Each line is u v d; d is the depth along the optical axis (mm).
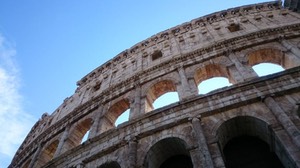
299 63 27281
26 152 42469
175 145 24484
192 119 24031
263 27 36875
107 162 25250
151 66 37844
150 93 33812
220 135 23172
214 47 33875
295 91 23109
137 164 22969
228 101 24375
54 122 44875
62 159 29062
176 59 34844
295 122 20516
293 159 17922
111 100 35875
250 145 23344
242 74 28312
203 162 19844
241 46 32531
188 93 28547
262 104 23234
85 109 38000
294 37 32156
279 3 43719
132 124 26938
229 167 22125
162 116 26078
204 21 43812
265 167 21312
